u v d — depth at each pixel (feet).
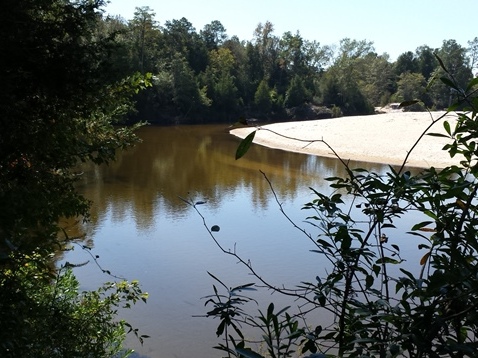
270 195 49.65
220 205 44.98
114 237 34.35
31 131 10.85
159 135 111.65
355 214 28.68
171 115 151.02
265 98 181.78
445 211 5.30
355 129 104.32
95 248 31.81
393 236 31.78
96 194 48.01
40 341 9.76
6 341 7.54
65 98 10.80
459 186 5.04
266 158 75.92
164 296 25.00
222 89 169.37
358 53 258.37
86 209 12.80
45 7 11.01
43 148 11.00
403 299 5.05
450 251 4.97
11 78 9.62
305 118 187.93
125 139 14.02
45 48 10.47
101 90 11.87
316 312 21.22
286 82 211.82
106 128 13.53
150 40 156.56
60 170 12.59
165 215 40.75
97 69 11.28
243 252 31.86
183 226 37.68
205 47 192.85
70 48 10.68
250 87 191.11
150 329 21.59
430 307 4.54
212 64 191.01
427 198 5.33
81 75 10.80
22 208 9.14
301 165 69.97
